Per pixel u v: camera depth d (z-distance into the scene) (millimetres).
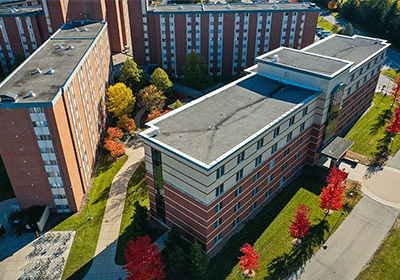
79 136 62594
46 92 53938
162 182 52812
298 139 63625
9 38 100938
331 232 56938
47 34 101312
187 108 57625
